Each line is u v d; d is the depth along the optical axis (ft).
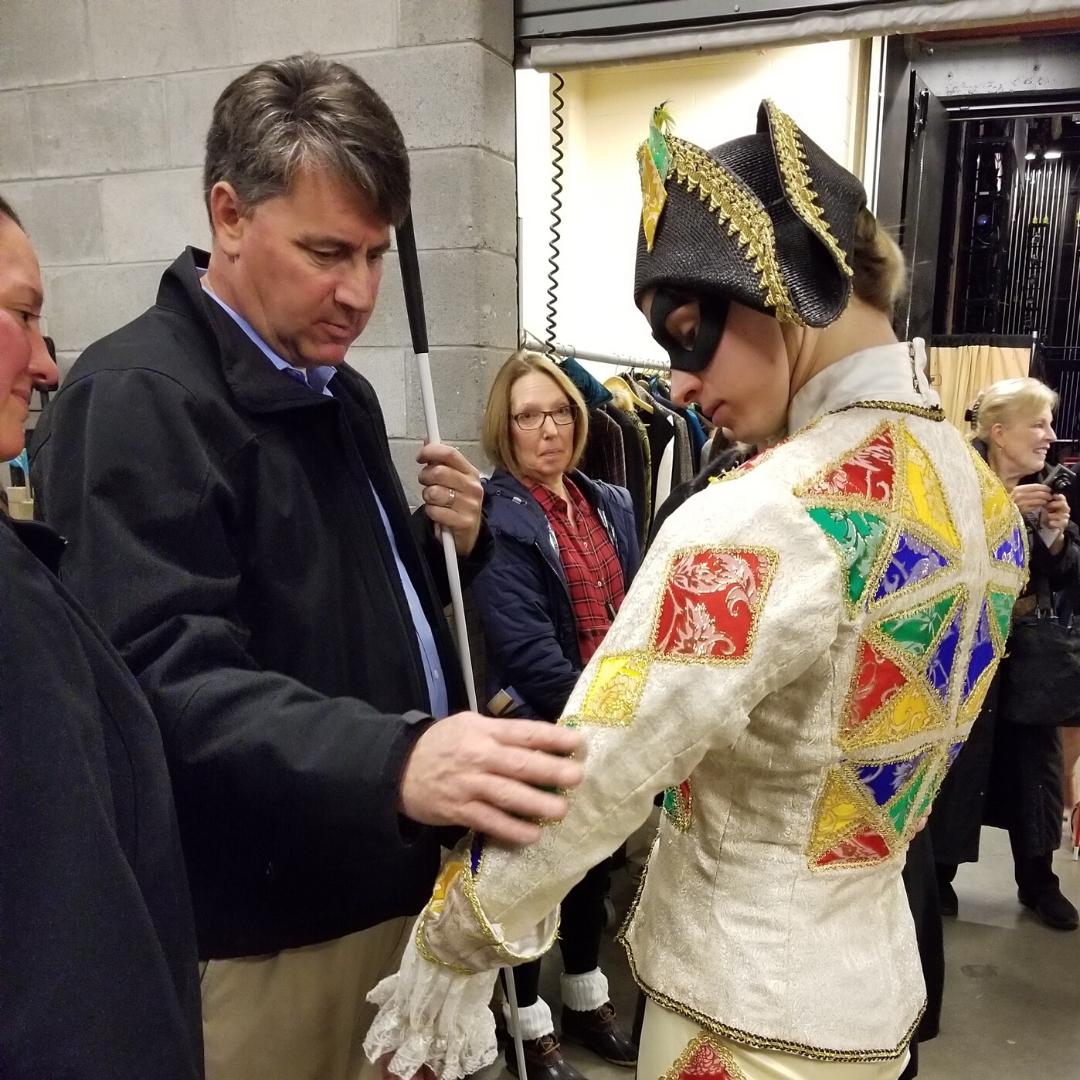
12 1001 1.64
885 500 2.23
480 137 5.74
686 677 2.07
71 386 2.94
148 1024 1.80
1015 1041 6.39
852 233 2.27
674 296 2.33
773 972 2.36
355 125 2.86
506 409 5.99
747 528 2.14
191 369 2.99
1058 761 7.69
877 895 2.58
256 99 2.89
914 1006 2.68
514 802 2.12
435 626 3.91
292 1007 3.39
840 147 10.53
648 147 2.39
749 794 2.42
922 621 2.29
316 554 3.21
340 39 5.88
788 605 2.07
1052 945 7.52
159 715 2.58
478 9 5.60
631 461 7.73
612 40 5.83
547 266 10.96
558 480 6.30
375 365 6.16
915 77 9.71
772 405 2.41
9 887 1.67
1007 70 9.58
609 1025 6.16
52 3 6.40
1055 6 4.97
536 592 5.81
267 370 3.14
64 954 1.68
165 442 2.82
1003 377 10.34
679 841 2.61
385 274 6.01
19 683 1.74
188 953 2.23
